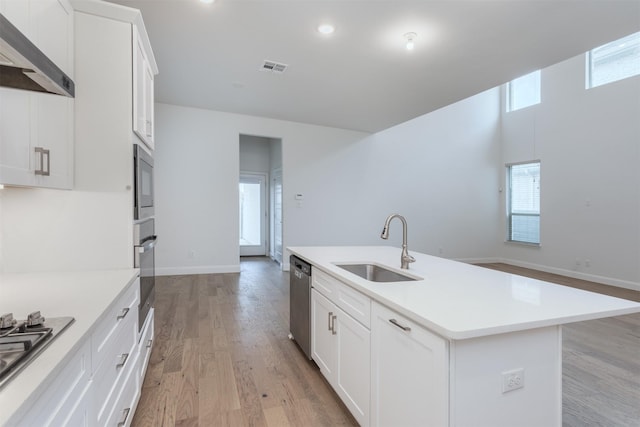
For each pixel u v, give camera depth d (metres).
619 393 2.23
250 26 2.86
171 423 1.85
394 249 3.10
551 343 1.32
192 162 5.52
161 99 5.00
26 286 1.56
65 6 1.78
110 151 1.95
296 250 3.02
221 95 4.72
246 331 3.23
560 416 1.33
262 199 8.10
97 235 1.94
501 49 3.23
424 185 7.14
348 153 6.59
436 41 3.09
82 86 1.91
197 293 4.55
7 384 0.74
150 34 3.00
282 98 4.79
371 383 1.62
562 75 6.01
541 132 6.45
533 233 6.87
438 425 1.17
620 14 2.65
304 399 2.10
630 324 3.63
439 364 1.16
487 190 7.57
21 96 1.37
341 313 1.97
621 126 5.14
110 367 1.35
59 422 0.88
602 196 5.38
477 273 2.00
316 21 2.78
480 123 7.49
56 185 1.68
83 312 1.21
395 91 4.43
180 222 5.50
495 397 1.21
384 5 2.55
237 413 1.95
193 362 2.57
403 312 1.32
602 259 5.38
